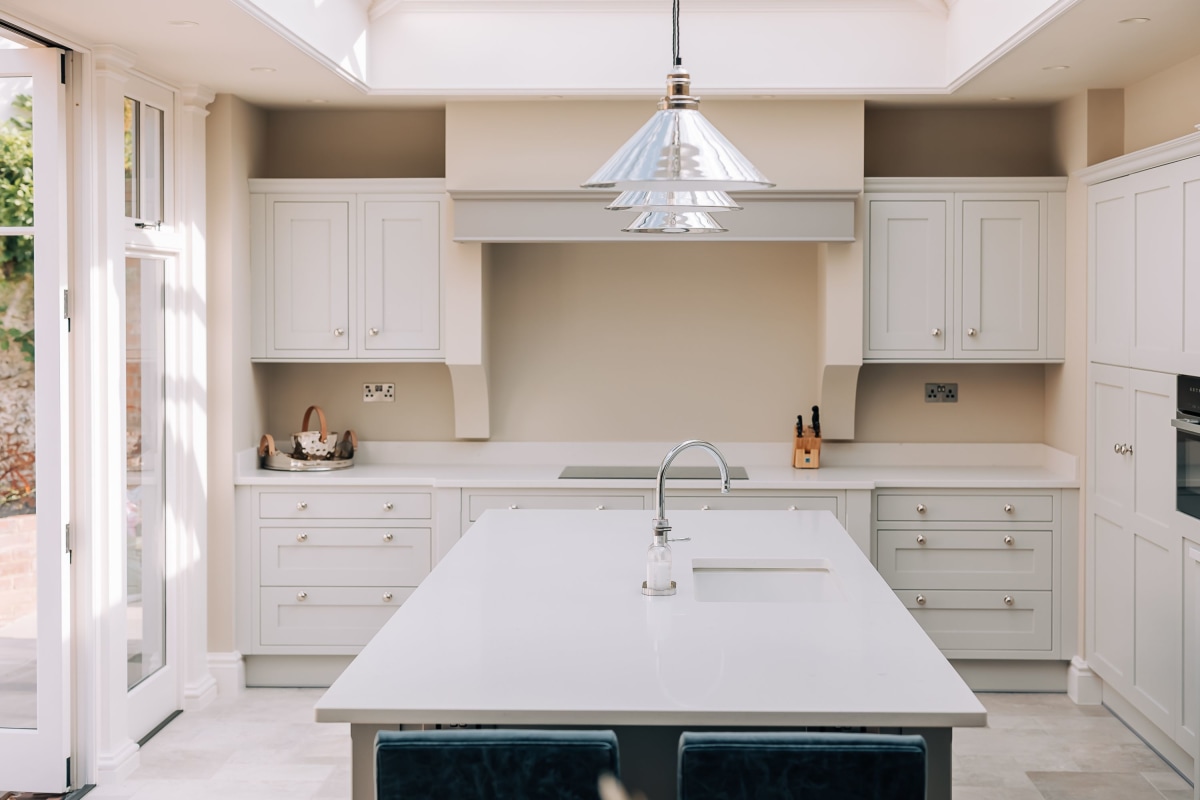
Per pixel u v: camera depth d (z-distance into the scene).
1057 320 5.31
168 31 3.91
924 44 5.00
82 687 4.10
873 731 2.38
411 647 2.61
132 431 4.50
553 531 3.98
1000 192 5.29
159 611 4.80
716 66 4.99
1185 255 3.99
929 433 5.76
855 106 5.18
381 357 5.42
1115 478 4.71
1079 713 4.94
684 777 1.95
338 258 5.39
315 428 5.83
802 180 5.19
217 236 5.13
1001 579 5.20
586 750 1.97
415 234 5.39
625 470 5.55
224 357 5.16
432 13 5.02
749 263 5.75
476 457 5.82
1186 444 4.00
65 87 4.02
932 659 2.52
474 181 5.23
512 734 1.99
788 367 5.77
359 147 5.70
